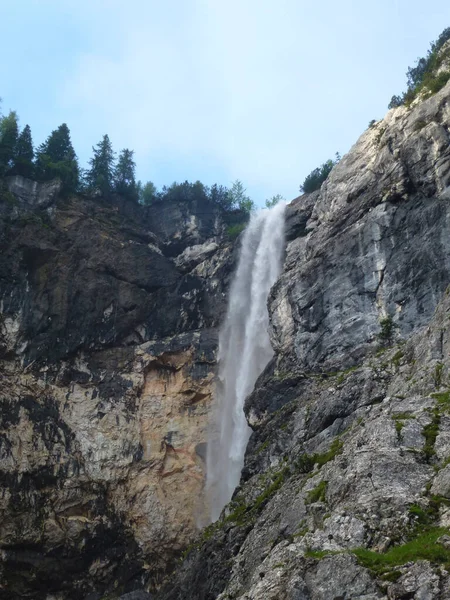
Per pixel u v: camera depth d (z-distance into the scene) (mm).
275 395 46812
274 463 40875
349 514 22969
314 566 20484
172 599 36812
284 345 50719
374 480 24562
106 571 53062
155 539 55469
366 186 51594
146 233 71125
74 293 60781
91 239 64125
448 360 31109
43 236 60875
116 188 74188
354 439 29562
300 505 28469
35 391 55812
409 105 54469
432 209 45406
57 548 51719
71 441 55406
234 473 56938
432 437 26078
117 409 58719
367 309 45750
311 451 36031
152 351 62000
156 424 59625
